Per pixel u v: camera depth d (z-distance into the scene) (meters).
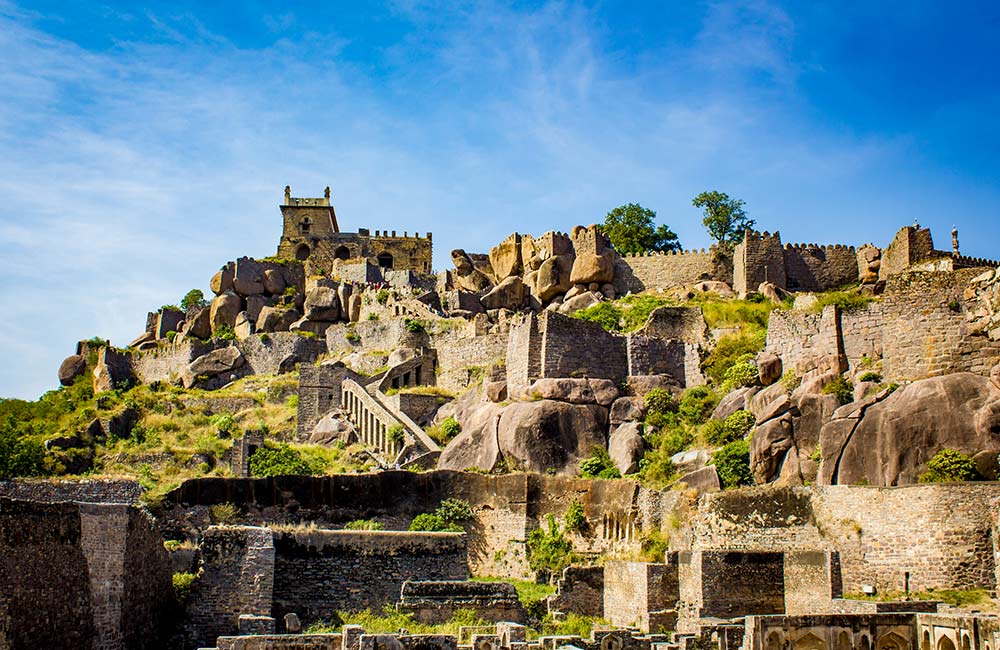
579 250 113.50
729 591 51.62
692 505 63.66
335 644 43.47
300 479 68.06
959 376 58.16
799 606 50.94
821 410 64.56
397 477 71.00
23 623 39.84
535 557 68.50
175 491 65.56
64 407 113.25
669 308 91.00
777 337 76.31
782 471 63.84
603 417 79.50
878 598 48.97
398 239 146.88
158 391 111.81
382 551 56.59
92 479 78.88
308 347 116.69
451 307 113.69
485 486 72.00
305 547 55.28
